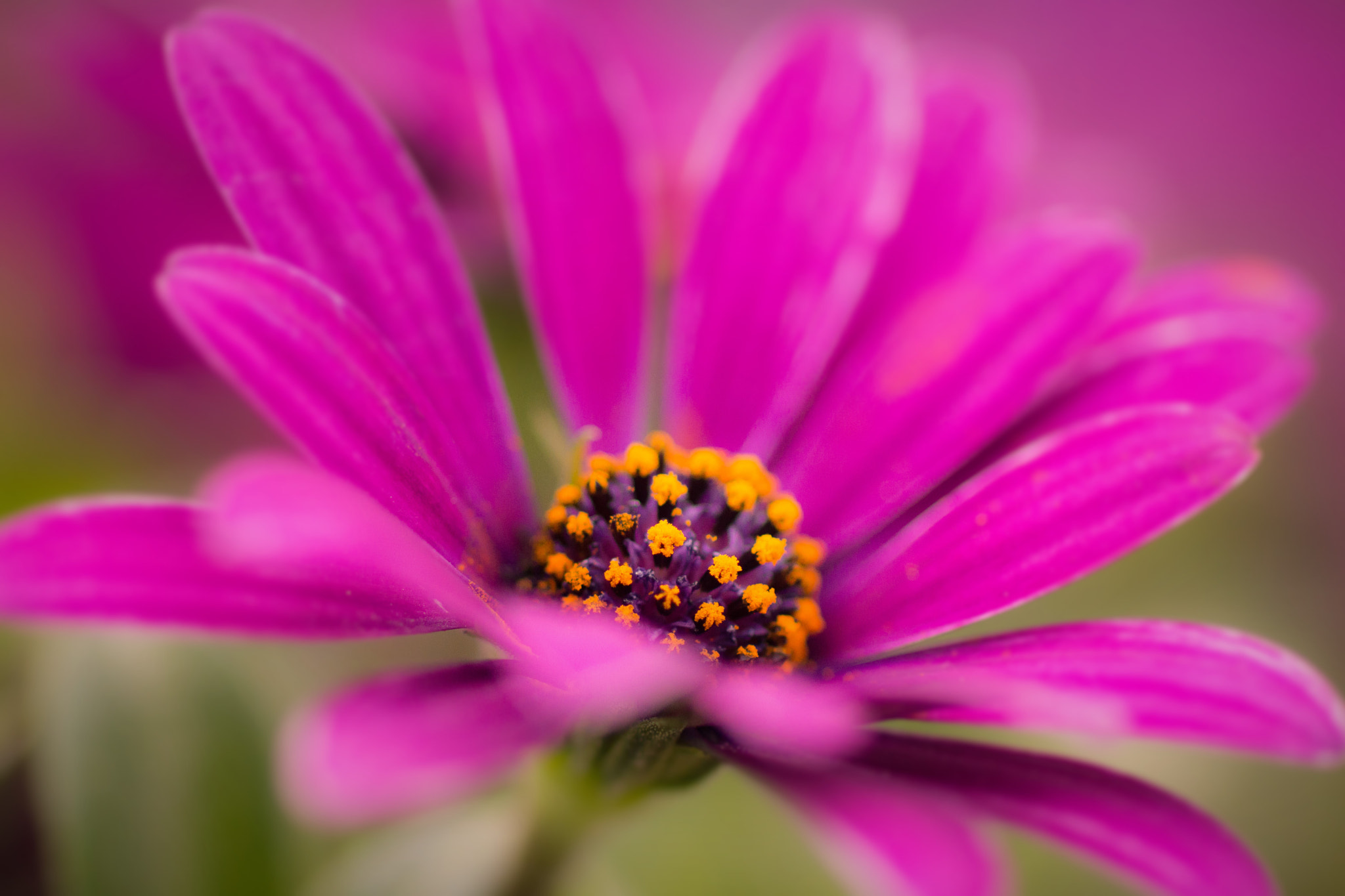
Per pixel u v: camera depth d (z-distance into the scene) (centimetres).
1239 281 14
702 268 15
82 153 15
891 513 14
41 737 15
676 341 15
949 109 15
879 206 15
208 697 14
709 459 14
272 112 13
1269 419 14
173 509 12
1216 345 14
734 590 14
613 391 14
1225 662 13
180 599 12
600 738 13
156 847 14
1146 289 14
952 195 15
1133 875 12
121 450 15
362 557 12
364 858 15
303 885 14
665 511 14
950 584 14
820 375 15
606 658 12
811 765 12
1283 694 12
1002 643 13
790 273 15
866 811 12
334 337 13
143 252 15
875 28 15
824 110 15
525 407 14
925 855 12
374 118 13
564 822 13
